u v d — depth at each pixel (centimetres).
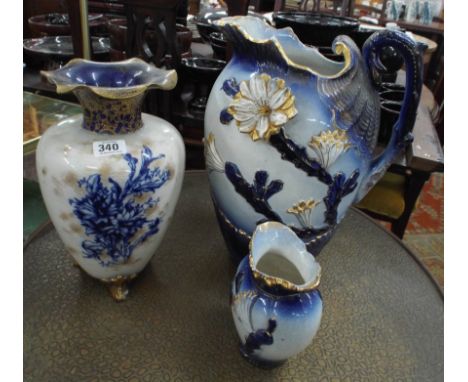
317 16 93
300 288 43
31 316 55
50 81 48
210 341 54
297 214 53
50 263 65
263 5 227
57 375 48
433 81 232
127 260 55
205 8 184
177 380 48
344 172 52
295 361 52
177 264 67
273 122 48
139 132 52
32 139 84
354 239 78
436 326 59
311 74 48
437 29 227
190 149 111
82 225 50
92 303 58
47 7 163
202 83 98
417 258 73
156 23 76
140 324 56
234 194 55
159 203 52
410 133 56
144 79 53
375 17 243
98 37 129
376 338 57
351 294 64
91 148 48
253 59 51
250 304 44
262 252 49
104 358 50
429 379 51
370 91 54
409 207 109
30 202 98
